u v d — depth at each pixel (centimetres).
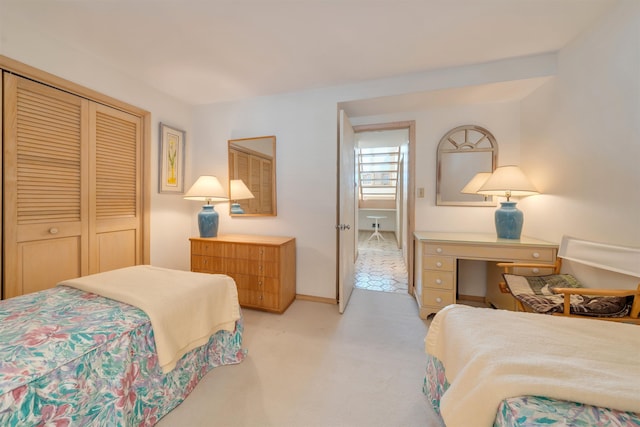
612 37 149
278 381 149
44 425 81
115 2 147
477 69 216
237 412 126
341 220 236
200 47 193
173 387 128
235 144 296
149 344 116
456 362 98
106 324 105
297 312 244
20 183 171
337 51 196
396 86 238
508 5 149
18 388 75
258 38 181
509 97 246
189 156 309
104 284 140
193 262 264
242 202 295
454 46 190
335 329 210
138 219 253
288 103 276
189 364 139
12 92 165
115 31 175
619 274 148
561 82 193
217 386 144
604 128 155
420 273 238
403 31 173
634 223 136
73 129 199
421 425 119
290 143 277
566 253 176
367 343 189
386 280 343
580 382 71
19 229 171
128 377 105
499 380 75
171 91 271
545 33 174
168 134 278
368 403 132
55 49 183
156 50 197
